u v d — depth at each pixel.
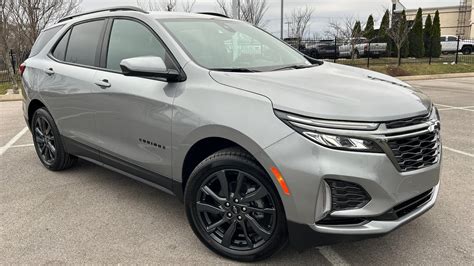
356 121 2.46
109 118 3.69
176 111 3.06
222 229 3.03
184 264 2.91
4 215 3.68
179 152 3.09
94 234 3.34
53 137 4.68
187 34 3.51
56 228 3.44
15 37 15.67
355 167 2.42
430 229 3.40
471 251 3.05
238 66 3.36
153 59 3.11
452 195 4.10
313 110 2.50
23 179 4.61
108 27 3.96
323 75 3.24
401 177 2.54
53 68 4.45
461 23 50.75
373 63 23.16
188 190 3.02
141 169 3.51
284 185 2.53
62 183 4.48
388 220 2.55
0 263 2.91
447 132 6.90
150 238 3.28
